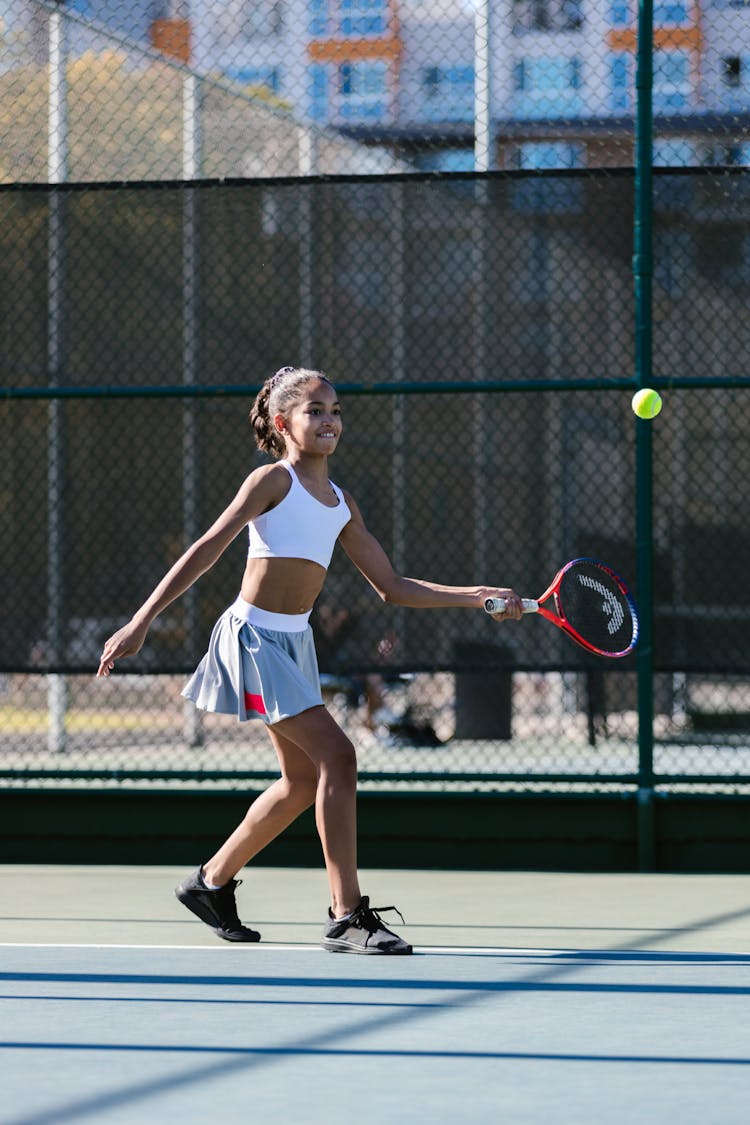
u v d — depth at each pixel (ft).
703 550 46.83
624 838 46.50
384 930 32.30
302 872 46.37
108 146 65.41
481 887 43.29
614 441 47.73
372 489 49.14
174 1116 18.61
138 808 47.75
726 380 46.37
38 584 49.16
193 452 49.14
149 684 70.08
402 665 48.03
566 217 47.93
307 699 32.32
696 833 46.42
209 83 67.21
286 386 32.99
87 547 49.16
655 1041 23.29
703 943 34.19
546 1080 20.65
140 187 49.42
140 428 49.29
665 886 43.50
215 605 48.52
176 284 49.37
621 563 47.62
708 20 48.91
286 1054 22.21
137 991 27.45
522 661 47.57
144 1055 22.09
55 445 49.37
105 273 49.47
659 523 47.16
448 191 48.39
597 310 47.70
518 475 48.39
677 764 66.74
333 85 60.29
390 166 61.36
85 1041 23.07
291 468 32.73
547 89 52.54
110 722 70.44
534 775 46.70
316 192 48.93
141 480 49.21
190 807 47.60
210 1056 22.06
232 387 48.14
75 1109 18.94
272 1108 19.04
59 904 40.32
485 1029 24.12
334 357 48.91
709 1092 20.01
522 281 48.06
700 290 46.98
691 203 47.01
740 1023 24.72
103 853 47.83
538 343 47.98
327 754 32.14
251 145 68.33
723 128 48.91
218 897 33.94
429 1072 21.09
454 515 48.67
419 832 47.01
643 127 47.06
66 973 29.48
